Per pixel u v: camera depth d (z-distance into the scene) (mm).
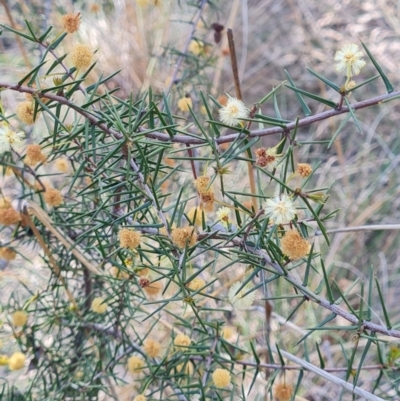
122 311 340
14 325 370
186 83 464
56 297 353
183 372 302
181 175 477
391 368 287
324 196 209
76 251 315
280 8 824
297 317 517
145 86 531
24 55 368
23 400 350
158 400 315
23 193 326
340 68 218
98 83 229
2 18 476
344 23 817
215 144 224
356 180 681
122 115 247
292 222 218
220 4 755
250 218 245
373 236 630
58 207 338
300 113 750
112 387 356
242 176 592
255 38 793
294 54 791
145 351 316
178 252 235
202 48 458
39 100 218
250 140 237
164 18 575
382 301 221
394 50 777
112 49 600
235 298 258
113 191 284
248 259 229
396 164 672
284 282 537
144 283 245
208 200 226
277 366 288
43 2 470
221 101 400
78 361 352
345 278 595
